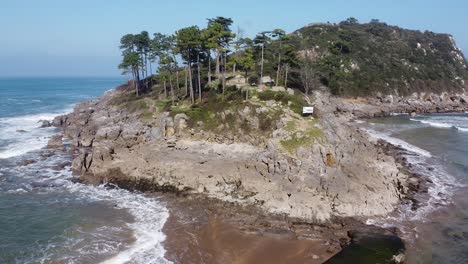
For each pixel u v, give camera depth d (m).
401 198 40.19
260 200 37.62
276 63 80.94
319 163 40.41
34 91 199.00
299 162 40.38
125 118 68.88
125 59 81.19
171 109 59.25
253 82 71.38
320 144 42.91
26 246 30.61
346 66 111.56
